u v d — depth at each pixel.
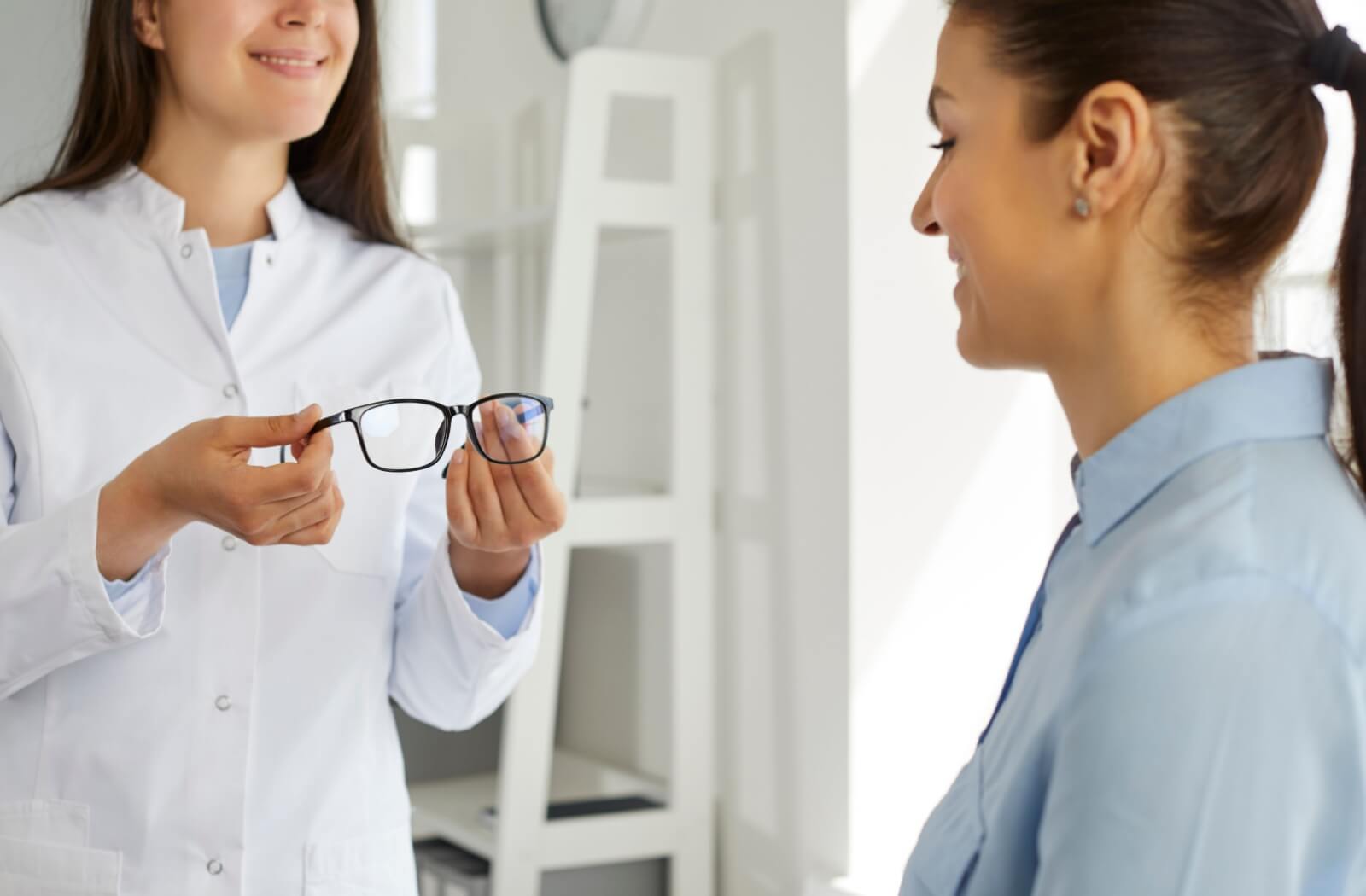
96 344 1.24
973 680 2.25
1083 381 0.71
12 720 1.20
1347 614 0.59
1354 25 2.03
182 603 1.22
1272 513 0.62
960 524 2.23
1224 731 0.57
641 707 2.74
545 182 2.96
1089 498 0.69
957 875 0.71
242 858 1.21
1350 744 0.57
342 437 1.31
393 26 3.76
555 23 2.84
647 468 2.69
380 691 1.32
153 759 1.20
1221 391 0.66
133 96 1.30
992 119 0.71
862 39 2.12
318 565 1.28
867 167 2.12
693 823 2.43
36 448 1.19
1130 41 0.66
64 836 1.19
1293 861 0.57
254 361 1.29
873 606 2.15
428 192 3.62
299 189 1.45
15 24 2.97
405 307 1.41
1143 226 0.68
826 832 2.21
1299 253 0.78
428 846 2.61
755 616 2.40
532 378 3.06
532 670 2.31
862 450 2.13
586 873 2.40
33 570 1.09
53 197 1.31
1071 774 0.59
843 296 2.14
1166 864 0.56
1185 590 0.60
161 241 1.28
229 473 1.03
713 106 2.42
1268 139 0.67
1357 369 0.70
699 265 2.40
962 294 0.77
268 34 1.23
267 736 1.24
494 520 1.19
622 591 2.80
